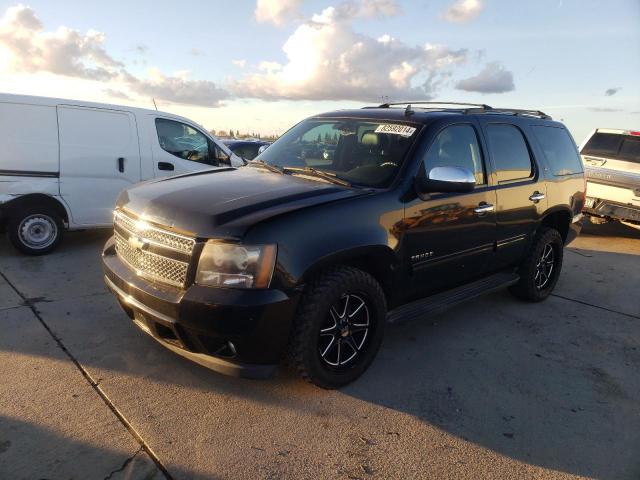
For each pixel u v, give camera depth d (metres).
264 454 2.60
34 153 5.77
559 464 2.69
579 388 3.51
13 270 5.30
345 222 3.05
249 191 3.19
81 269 5.45
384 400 3.18
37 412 2.79
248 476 2.44
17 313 4.11
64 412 2.81
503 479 2.55
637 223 8.80
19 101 5.70
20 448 2.50
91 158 6.18
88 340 3.69
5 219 5.74
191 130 7.28
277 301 2.71
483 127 4.28
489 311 4.91
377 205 3.25
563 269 6.74
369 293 3.22
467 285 4.32
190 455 2.55
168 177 3.75
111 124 6.38
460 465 2.63
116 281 3.26
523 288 5.03
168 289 2.88
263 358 2.83
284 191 3.19
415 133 3.73
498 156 4.36
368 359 3.36
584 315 4.96
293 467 2.52
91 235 7.11
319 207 2.99
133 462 2.46
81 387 3.07
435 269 3.77
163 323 2.84
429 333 4.29
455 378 3.52
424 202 3.55
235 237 2.69
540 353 4.03
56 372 3.22
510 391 3.40
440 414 3.07
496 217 4.24
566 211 5.28
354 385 3.33
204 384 3.20
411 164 3.55
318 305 2.92
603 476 2.63
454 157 3.92
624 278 6.42
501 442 2.84
